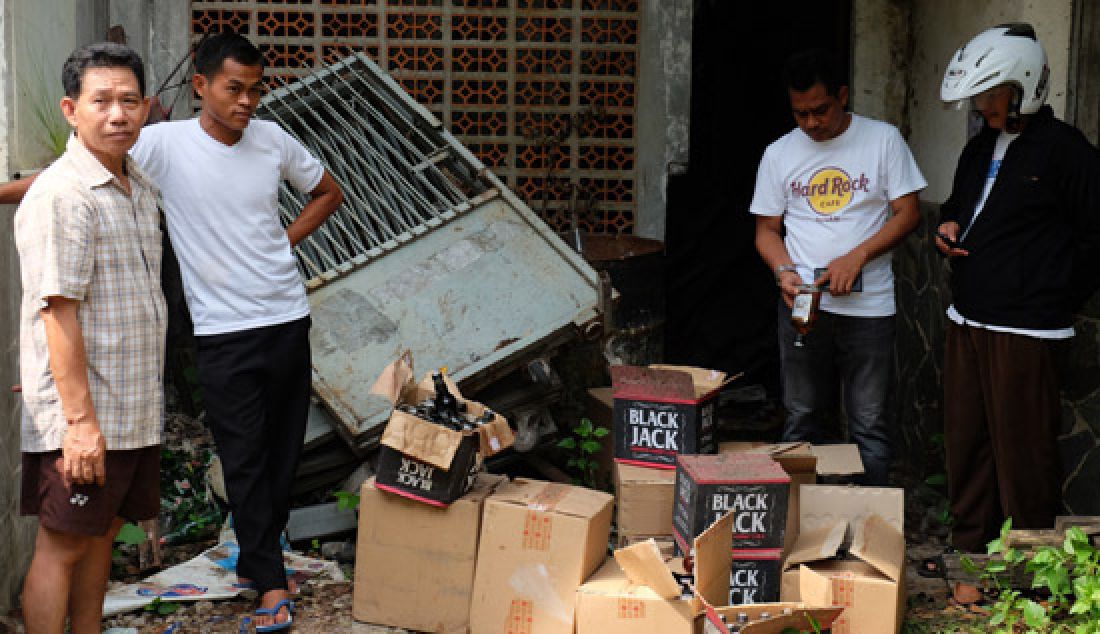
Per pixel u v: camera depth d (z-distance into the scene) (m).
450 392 4.13
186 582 4.43
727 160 7.52
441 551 4.06
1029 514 4.53
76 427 3.31
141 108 3.41
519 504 3.97
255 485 4.16
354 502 4.73
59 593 3.52
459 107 6.50
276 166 4.19
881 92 6.45
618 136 6.59
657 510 4.31
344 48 6.43
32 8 4.70
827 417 6.77
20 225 3.33
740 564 3.88
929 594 4.39
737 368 7.48
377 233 5.57
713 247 7.50
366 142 5.70
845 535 4.16
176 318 5.68
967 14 5.54
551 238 5.28
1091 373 4.66
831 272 4.65
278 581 4.18
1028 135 4.37
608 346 6.00
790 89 4.62
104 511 3.46
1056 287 4.38
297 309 4.23
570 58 6.54
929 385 5.86
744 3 7.47
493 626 3.99
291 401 4.34
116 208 3.42
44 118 4.84
